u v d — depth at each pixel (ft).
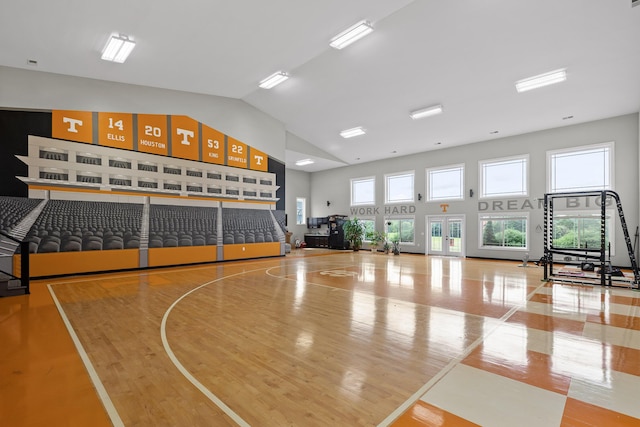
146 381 8.85
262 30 22.08
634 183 33.30
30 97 24.48
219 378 9.02
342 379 8.98
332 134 46.21
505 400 7.93
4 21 18.21
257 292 20.61
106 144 28.09
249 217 39.32
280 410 7.43
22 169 24.02
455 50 25.82
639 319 14.93
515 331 13.20
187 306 16.98
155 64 25.85
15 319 14.61
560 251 25.67
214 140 35.63
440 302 18.12
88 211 27.17
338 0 19.43
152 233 30.94
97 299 18.53
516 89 30.37
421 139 44.57
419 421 7.01
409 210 51.70
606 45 23.44
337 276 27.40
